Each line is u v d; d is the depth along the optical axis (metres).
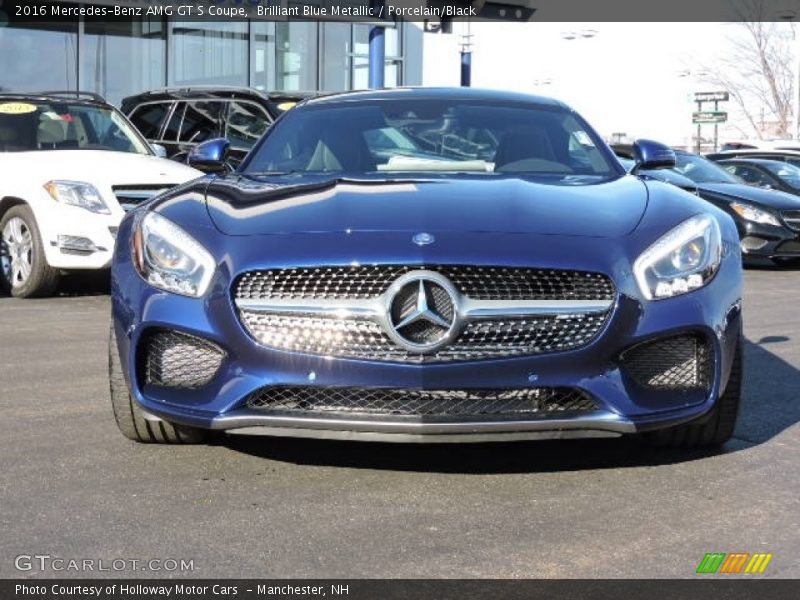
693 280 3.49
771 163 14.18
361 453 3.90
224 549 2.96
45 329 6.79
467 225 3.47
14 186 8.12
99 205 7.92
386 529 3.13
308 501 3.37
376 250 3.33
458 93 5.25
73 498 3.37
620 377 3.38
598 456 3.89
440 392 3.29
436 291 3.29
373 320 3.28
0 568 2.81
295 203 3.73
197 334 3.42
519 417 3.29
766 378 5.39
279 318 3.35
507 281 3.34
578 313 3.34
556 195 3.86
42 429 4.22
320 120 5.00
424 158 4.64
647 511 3.31
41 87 17.36
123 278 3.68
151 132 12.59
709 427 3.82
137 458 3.82
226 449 3.93
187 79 18.88
